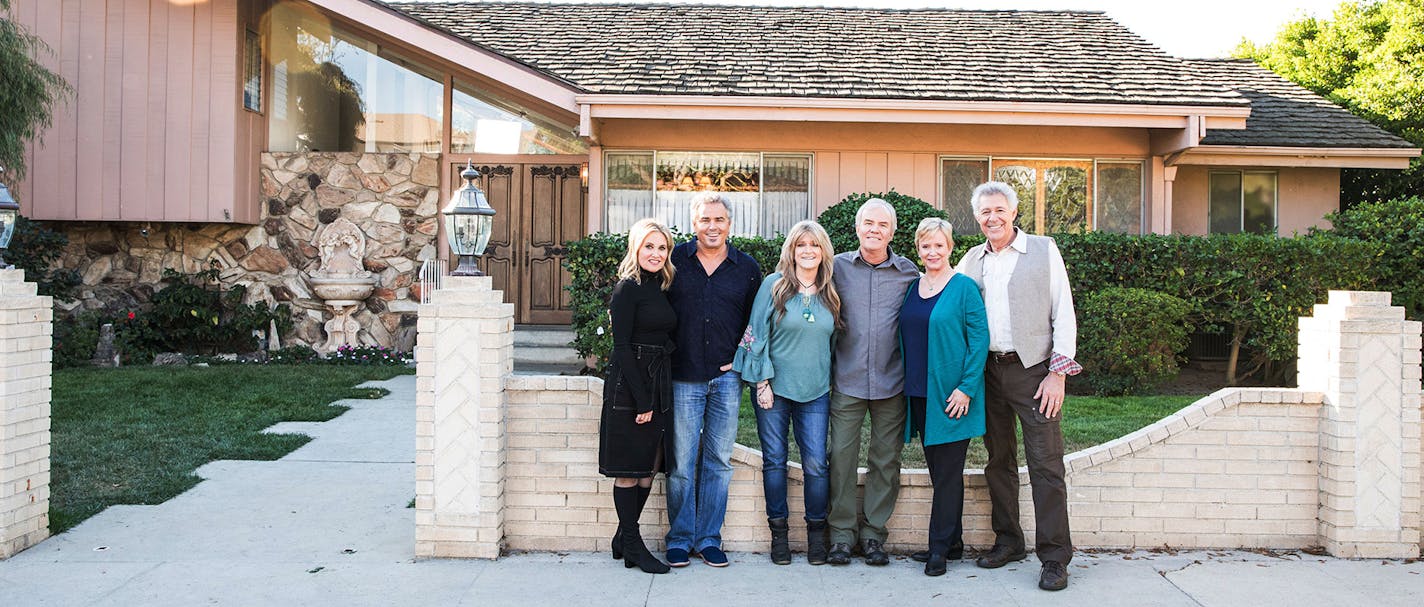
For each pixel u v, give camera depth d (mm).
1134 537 4727
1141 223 11812
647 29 13305
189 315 11922
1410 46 17000
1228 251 9656
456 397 4512
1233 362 10219
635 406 4262
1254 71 14461
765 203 11680
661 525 4715
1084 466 4707
